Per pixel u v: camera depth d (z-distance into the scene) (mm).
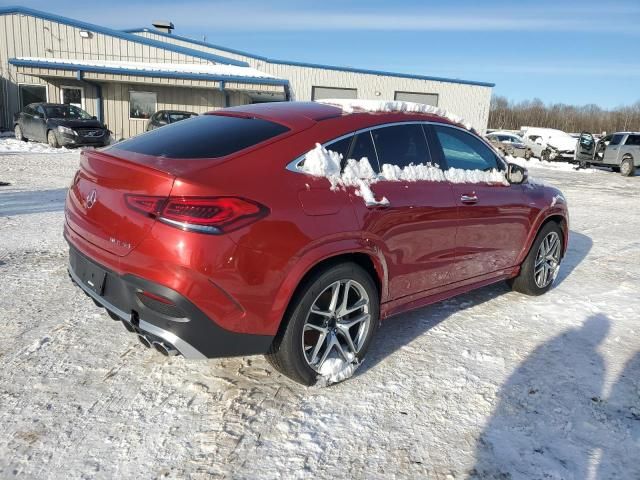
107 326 3664
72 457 2365
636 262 6246
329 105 3412
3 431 2504
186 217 2412
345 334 3051
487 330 3965
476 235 3898
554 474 2410
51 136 17297
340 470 2383
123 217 2582
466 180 3844
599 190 15000
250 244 2537
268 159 2771
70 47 24859
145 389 2938
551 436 2693
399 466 2430
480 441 2629
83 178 3027
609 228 8609
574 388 3162
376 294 3176
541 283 4793
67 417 2643
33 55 24406
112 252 2650
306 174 2848
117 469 2311
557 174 20172
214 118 3340
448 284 3807
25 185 9492
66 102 23469
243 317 2592
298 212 2717
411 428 2711
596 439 2686
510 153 26797
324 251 2795
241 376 3131
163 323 2533
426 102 30094
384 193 3170
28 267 4785
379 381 3150
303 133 2975
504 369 3361
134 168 2615
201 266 2416
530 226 4465
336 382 3055
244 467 2367
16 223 6461
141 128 23797
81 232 2920
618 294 4938
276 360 2891
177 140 2992
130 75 21609
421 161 3570
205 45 29391
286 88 23688
